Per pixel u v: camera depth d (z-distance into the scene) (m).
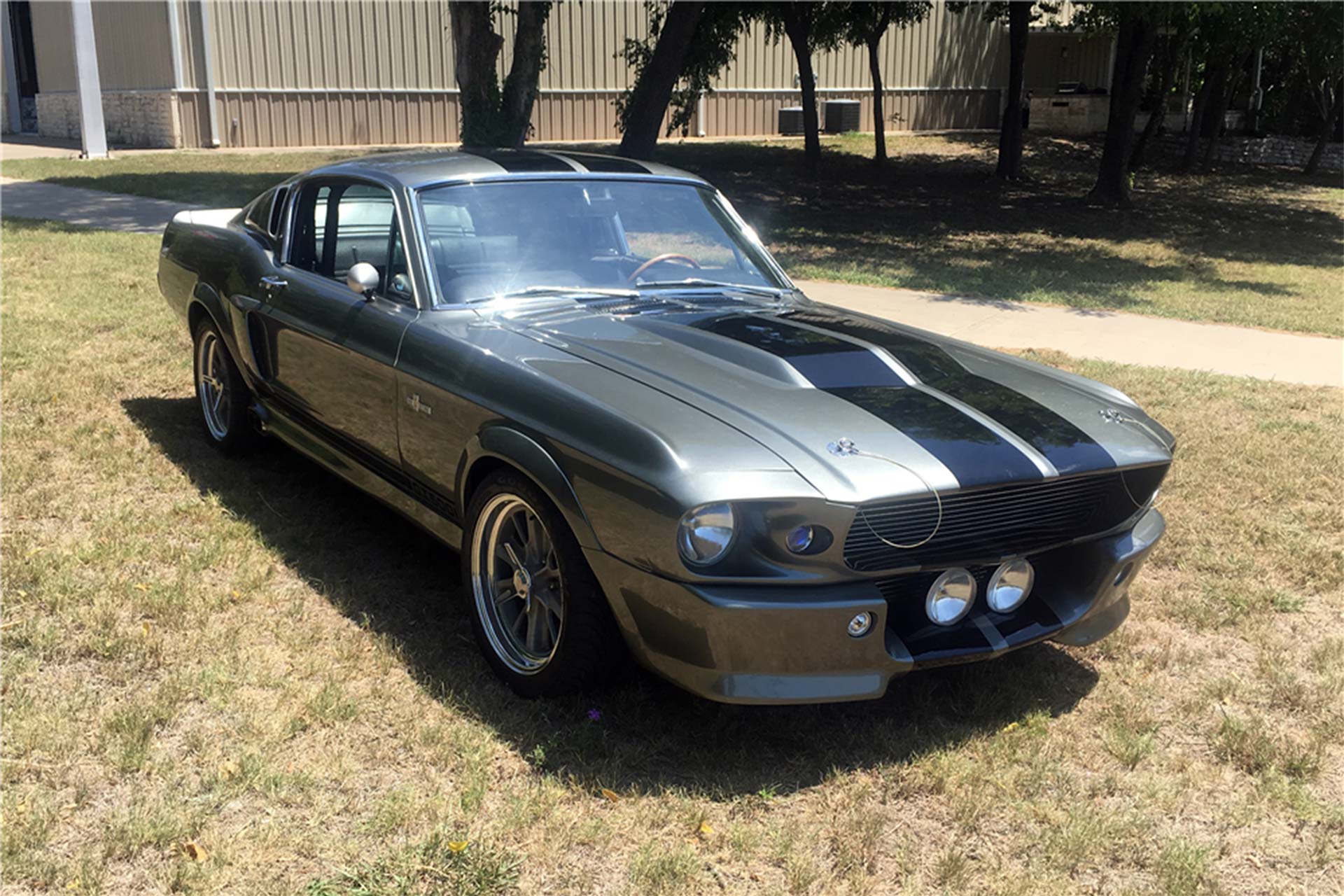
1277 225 20.20
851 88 33.34
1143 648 4.10
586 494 3.17
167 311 8.73
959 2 25.38
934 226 17.86
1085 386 4.07
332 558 4.49
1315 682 3.87
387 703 3.45
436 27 27.80
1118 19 21.11
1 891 2.57
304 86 26.78
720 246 4.73
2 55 31.81
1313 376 8.45
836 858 2.85
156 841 2.76
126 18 27.00
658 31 22.42
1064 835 2.95
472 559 3.68
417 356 3.91
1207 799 3.19
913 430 3.29
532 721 3.38
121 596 4.01
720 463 2.99
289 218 5.06
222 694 3.42
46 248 11.43
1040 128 35.53
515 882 2.70
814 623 3.03
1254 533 5.16
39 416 6.01
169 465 5.47
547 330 3.86
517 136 16.70
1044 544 3.43
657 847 2.84
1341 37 25.83
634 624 3.16
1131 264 14.73
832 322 4.23
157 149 26.38
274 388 5.02
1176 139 34.50
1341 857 2.94
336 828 2.86
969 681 3.76
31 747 3.10
